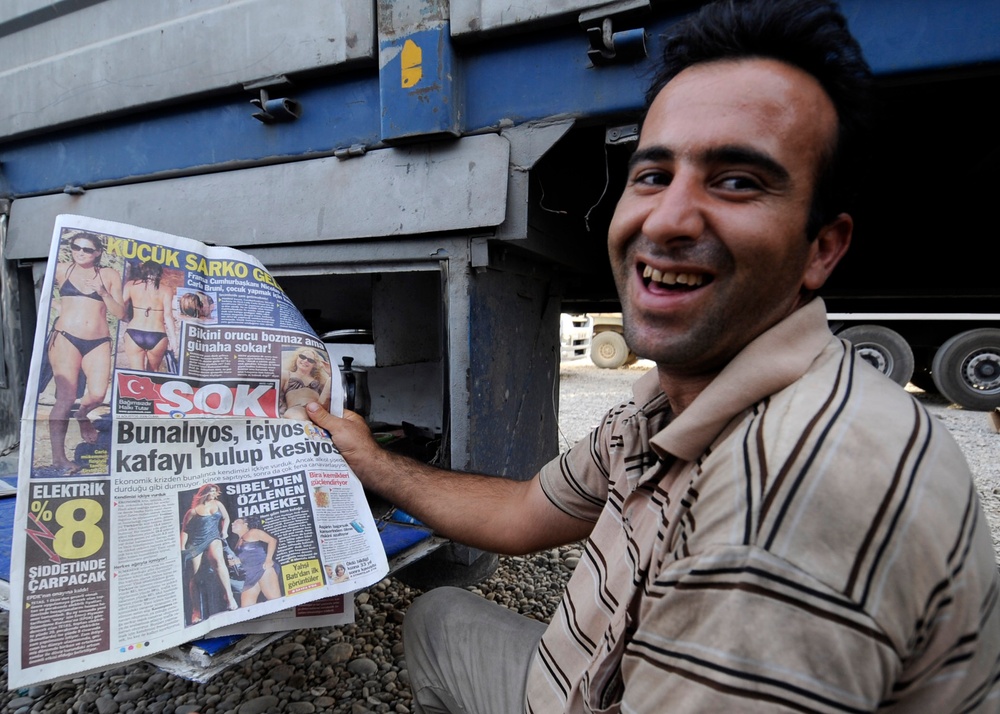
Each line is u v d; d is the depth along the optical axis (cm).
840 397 56
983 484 297
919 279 215
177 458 97
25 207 201
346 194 154
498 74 139
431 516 114
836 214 67
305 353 116
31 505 82
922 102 149
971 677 52
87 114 180
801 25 63
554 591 198
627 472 79
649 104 77
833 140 64
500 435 165
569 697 75
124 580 84
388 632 174
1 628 172
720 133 62
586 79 130
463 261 145
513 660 96
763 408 59
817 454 51
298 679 151
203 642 87
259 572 92
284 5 151
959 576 49
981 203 192
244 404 108
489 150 139
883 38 111
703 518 56
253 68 156
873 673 47
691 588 54
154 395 98
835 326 343
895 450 50
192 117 172
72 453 88
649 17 123
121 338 97
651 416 81
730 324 65
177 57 165
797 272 65
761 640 48
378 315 189
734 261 63
